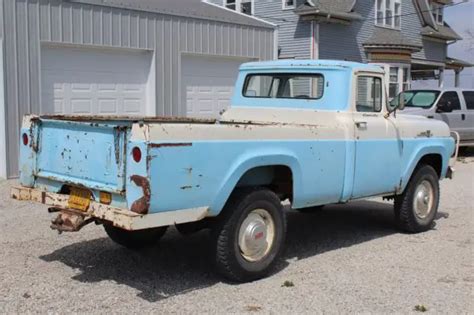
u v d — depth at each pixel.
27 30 11.32
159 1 15.18
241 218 5.32
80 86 12.53
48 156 5.41
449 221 8.38
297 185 5.78
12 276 5.47
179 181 4.73
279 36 24.09
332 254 6.54
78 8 12.06
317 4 22.78
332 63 6.61
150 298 5.00
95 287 5.25
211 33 14.87
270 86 7.25
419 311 4.81
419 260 6.31
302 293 5.19
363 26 25.38
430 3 30.39
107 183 4.82
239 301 4.96
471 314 4.77
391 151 6.99
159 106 13.84
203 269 5.84
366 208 9.27
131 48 13.12
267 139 5.43
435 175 7.82
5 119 11.15
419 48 26.95
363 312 4.77
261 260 5.55
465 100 17.09
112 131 4.75
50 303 4.82
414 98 16.81
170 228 7.48
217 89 15.45
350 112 6.49
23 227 7.35
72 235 7.02
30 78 11.46
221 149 5.02
